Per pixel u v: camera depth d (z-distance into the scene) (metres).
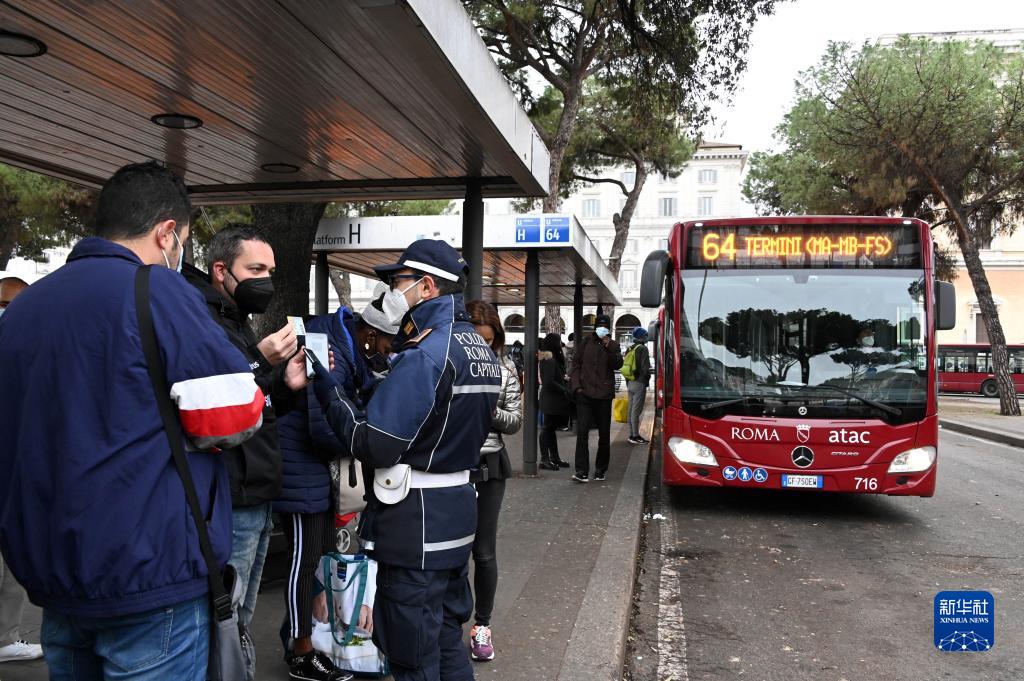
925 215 25.27
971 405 28.28
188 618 1.80
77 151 6.12
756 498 8.80
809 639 4.46
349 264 12.26
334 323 3.51
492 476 3.73
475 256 6.94
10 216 14.92
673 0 13.78
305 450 3.42
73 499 1.68
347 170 6.65
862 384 7.31
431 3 3.84
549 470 9.72
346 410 2.55
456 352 2.55
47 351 1.74
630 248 66.38
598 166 25.12
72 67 4.43
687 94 15.67
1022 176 20.31
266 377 2.73
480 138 5.45
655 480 9.98
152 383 1.75
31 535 1.71
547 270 13.20
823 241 7.57
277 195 7.43
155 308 1.76
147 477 1.72
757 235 7.62
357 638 3.35
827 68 20.39
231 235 2.88
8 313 1.82
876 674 3.96
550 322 21.34
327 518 3.54
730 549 6.52
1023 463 12.23
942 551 6.47
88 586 1.67
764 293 7.55
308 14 3.67
